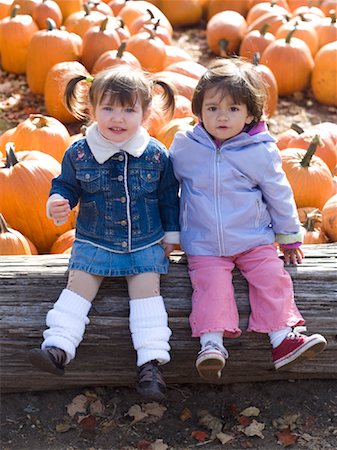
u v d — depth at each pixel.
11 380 4.25
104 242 3.93
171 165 4.05
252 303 4.04
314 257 4.32
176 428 4.21
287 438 4.11
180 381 4.40
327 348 4.27
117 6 9.37
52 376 4.26
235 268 4.16
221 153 3.97
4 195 5.30
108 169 3.89
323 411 4.32
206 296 3.93
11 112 7.62
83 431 4.16
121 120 3.78
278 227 4.05
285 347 3.87
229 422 4.25
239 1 9.80
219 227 3.97
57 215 3.88
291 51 8.08
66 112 7.37
